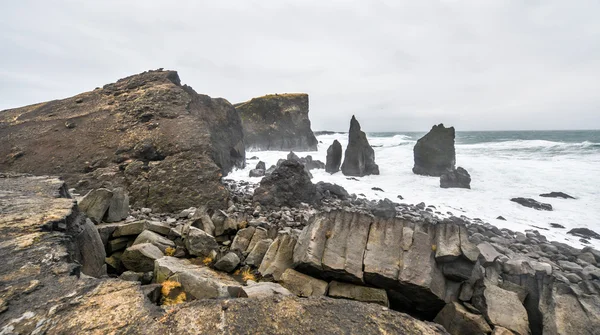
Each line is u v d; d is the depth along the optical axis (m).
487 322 4.98
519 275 5.82
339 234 5.99
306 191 14.86
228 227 8.39
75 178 13.69
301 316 3.02
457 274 5.33
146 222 7.89
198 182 13.22
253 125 49.00
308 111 56.03
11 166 14.84
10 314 2.71
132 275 5.82
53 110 20.95
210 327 2.73
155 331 2.62
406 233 5.79
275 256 6.61
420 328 2.96
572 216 13.93
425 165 24.83
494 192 18.44
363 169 25.39
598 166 22.11
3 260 3.65
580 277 7.23
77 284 3.29
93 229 6.39
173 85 22.36
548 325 4.88
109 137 16.72
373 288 5.43
